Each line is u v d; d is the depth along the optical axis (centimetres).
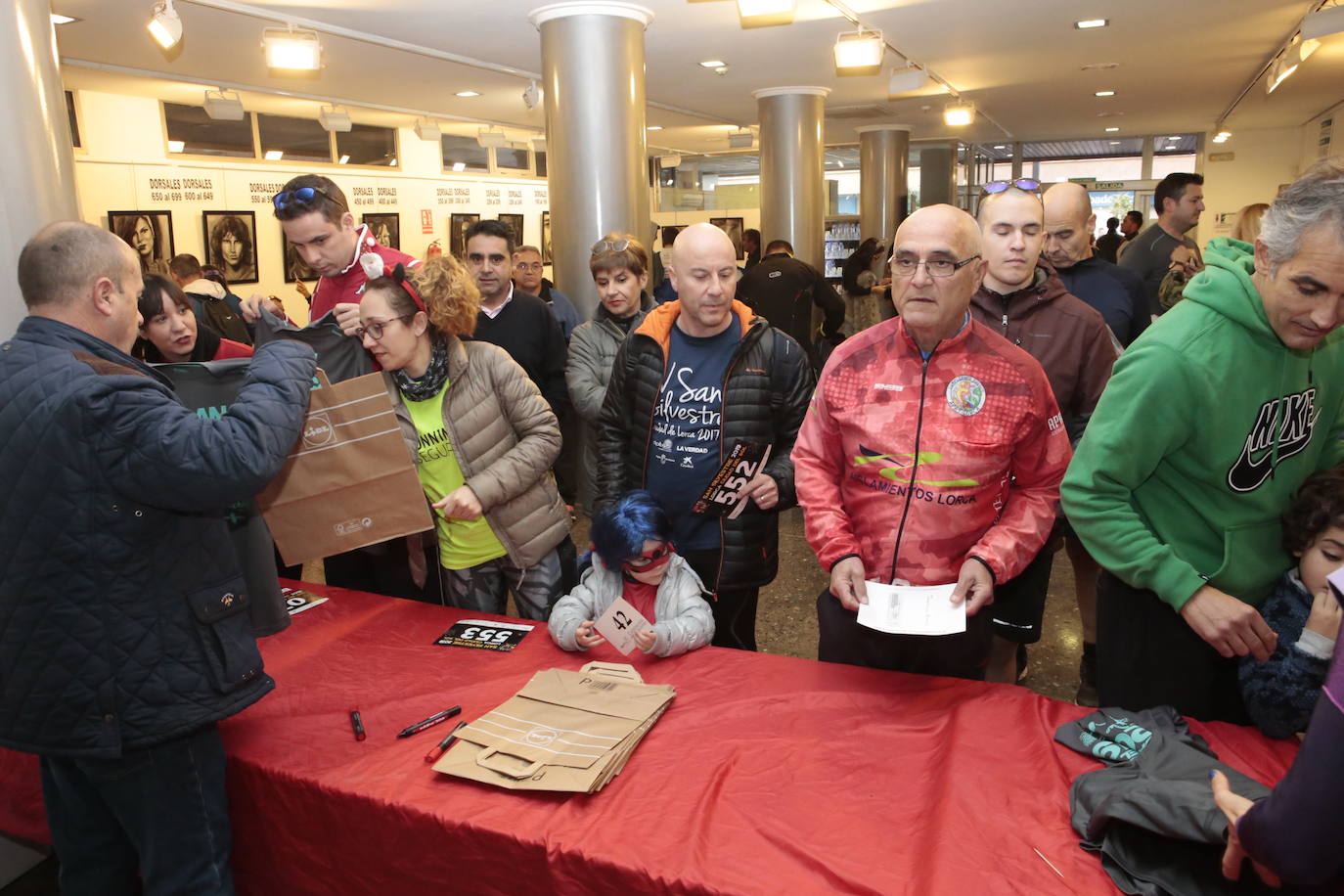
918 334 160
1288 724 140
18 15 261
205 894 142
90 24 499
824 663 176
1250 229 268
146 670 134
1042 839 120
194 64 612
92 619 131
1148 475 145
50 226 137
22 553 129
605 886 120
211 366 190
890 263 158
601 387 341
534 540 224
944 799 128
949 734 148
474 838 128
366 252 233
